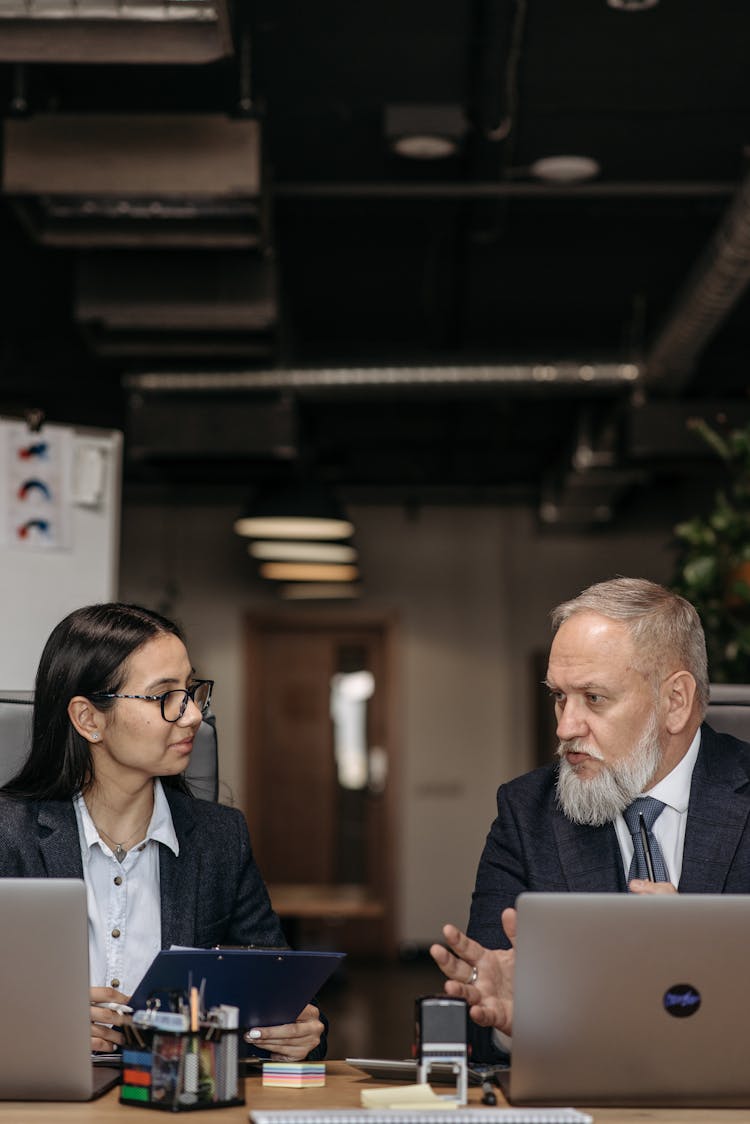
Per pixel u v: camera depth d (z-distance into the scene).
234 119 4.44
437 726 11.30
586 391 7.15
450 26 4.42
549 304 7.05
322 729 11.33
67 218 4.85
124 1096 1.87
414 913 11.12
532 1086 1.84
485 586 11.40
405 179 5.50
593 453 8.35
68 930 1.85
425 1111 1.77
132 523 11.30
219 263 5.55
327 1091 1.99
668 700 2.34
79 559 3.89
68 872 2.35
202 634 11.23
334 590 11.05
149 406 7.16
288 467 7.56
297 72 4.75
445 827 11.20
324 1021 2.23
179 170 4.42
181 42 3.69
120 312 5.55
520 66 4.66
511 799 2.51
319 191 5.56
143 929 2.38
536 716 11.20
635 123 5.09
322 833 11.24
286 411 7.13
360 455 10.11
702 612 4.45
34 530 3.81
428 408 8.72
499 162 5.28
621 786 2.31
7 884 1.85
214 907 2.46
